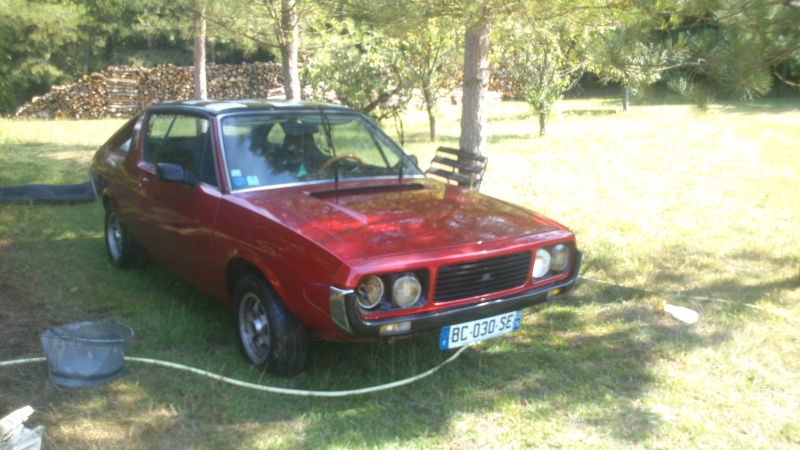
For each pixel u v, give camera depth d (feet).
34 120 65.77
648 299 18.97
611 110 72.33
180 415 12.55
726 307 18.34
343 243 12.46
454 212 14.64
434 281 12.46
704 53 16.30
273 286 13.15
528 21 19.86
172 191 16.37
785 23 15.07
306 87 46.78
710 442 12.17
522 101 87.15
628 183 33.96
